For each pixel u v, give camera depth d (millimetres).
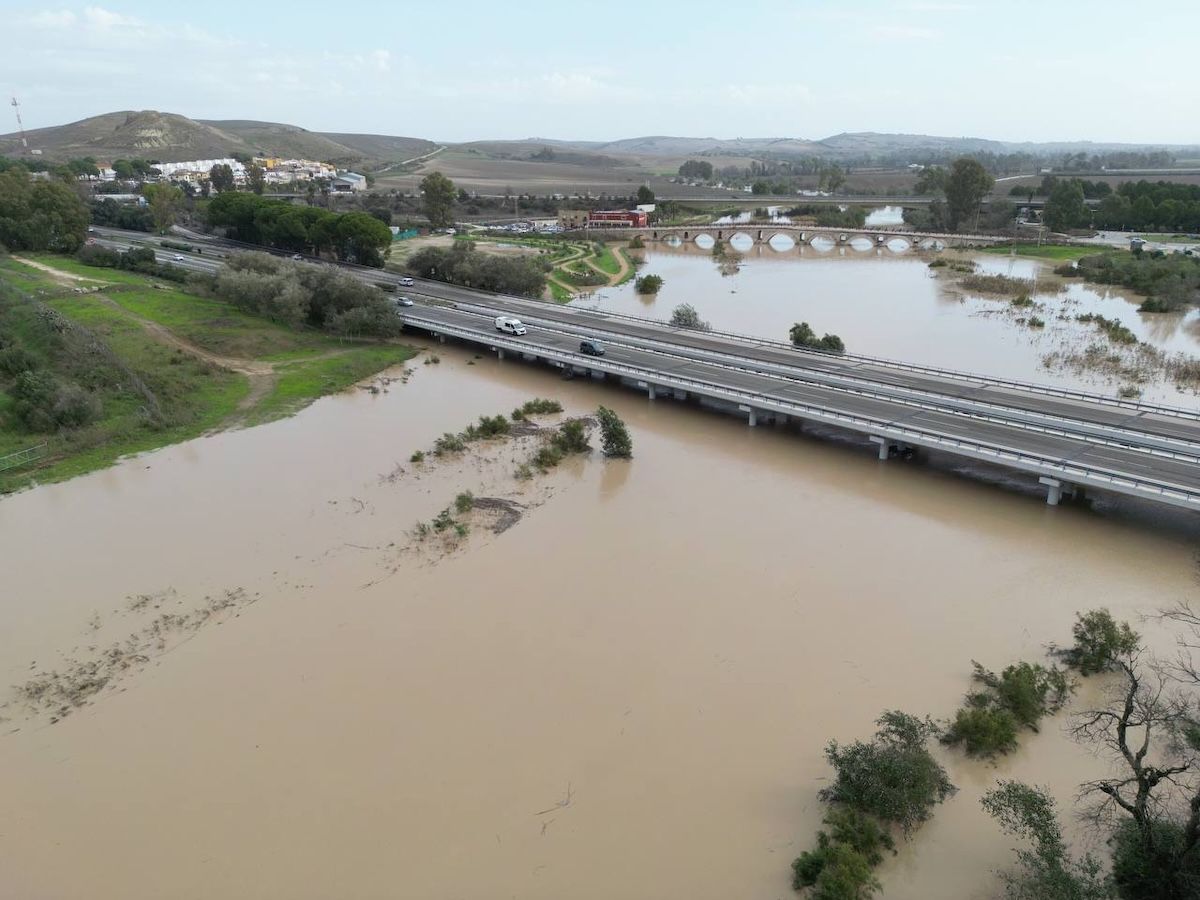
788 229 196750
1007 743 28000
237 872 23953
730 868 23750
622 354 76562
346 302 88875
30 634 35844
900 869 23578
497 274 113188
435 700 31016
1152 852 20922
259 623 36312
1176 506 42188
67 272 107375
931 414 57406
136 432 59438
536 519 46219
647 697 31016
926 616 36219
